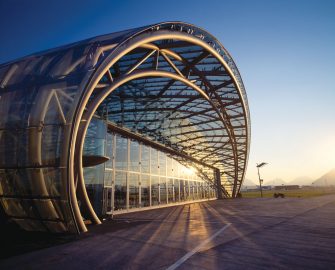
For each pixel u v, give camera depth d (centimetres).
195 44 1658
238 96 2448
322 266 540
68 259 632
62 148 966
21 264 599
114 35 1353
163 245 765
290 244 753
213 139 3441
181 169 3366
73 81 1070
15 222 1092
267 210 1969
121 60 1600
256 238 851
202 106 2552
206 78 2158
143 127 2359
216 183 4850
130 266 565
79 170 1156
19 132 1053
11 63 1375
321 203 2658
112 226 1177
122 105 2041
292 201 3206
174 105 2456
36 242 835
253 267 538
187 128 3002
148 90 2041
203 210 2112
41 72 1170
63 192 955
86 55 1173
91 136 1410
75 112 992
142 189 2305
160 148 2784
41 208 1010
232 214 1709
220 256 629
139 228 1109
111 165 1897
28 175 1010
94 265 579
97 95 1250
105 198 1767
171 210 2173
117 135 2031
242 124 3028
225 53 1941
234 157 3903
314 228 1042
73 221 964
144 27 1352
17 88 1157
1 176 1066
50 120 1018
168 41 1597
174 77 1781
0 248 757
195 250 696
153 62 1805
